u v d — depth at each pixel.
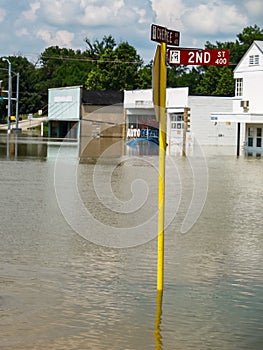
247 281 10.25
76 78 126.88
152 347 7.56
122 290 9.61
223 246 12.91
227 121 51.97
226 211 17.80
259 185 24.95
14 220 15.32
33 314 8.50
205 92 93.88
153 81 7.86
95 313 8.61
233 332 8.02
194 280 10.23
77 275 10.38
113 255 11.86
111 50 95.44
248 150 53.84
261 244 13.17
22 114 124.81
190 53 8.29
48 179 25.12
